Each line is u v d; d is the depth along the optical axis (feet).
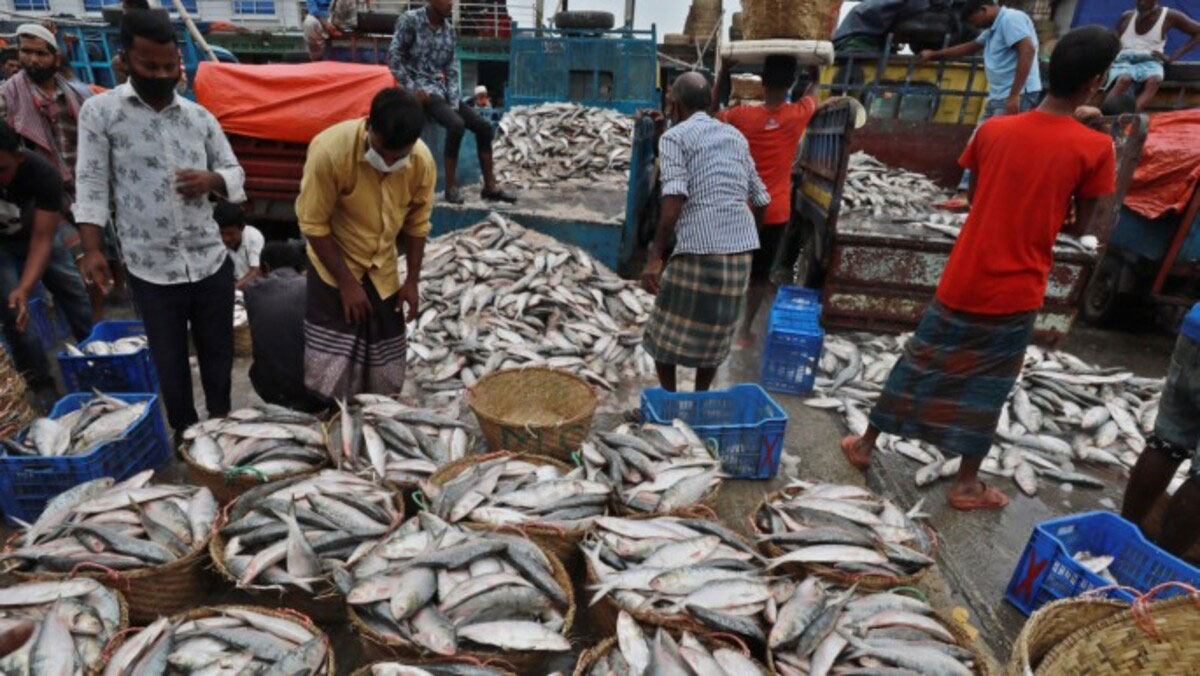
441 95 21.93
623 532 8.72
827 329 19.47
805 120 18.89
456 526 8.55
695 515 9.44
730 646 7.19
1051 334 18.24
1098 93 26.63
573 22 35.27
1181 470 12.42
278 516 8.49
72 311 14.96
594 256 22.77
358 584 7.32
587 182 29.71
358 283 10.64
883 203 21.45
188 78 27.07
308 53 38.29
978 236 9.64
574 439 11.25
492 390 12.67
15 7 46.78
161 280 10.26
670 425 11.17
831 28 21.22
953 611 8.75
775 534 8.84
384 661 6.60
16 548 8.24
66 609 7.06
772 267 24.48
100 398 11.19
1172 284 19.79
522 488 9.59
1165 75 26.71
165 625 7.10
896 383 11.22
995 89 22.02
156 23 8.81
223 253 11.07
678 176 11.48
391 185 10.25
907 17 27.32
